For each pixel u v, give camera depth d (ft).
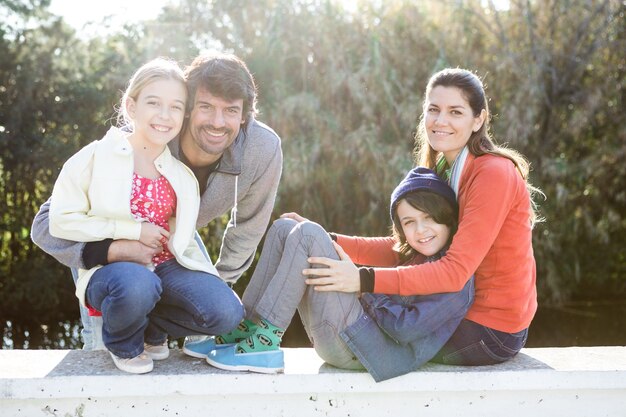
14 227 31.76
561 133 31.37
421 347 8.10
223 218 29.89
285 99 28.25
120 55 32.65
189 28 31.86
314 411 8.31
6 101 31.42
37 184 32.53
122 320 7.53
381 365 8.02
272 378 7.98
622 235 31.94
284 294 7.90
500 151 8.34
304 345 27.53
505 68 30.48
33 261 31.99
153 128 7.77
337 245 8.14
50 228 7.68
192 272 8.07
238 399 8.18
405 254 8.85
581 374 8.39
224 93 8.10
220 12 31.37
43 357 8.55
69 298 32.42
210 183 9.14
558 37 31.83
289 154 27.63
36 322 31.48
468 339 8.33
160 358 8.48
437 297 8.02
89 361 8.39
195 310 7.87
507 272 8.17
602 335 26.73
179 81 7.90
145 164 7.98
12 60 31.37
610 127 31.76
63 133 32.45
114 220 7.64
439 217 8.21
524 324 8.33
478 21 31.89
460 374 8.23
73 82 31.94
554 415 8.65
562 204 29.37
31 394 7.68
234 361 8.02
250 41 30.96
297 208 29.25
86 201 7.70
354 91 28.22
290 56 29.32
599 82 31.68
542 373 8.33
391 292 7.89
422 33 30.91
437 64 29.17
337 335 8.00
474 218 7.83
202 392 7.87
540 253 30.12
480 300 8.30
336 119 28.68
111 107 32.45
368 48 29.30
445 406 8.49
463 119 8.30
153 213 7.91
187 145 8.63
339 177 28.55
